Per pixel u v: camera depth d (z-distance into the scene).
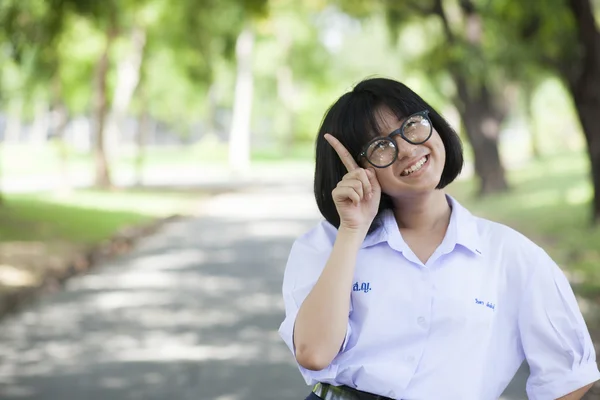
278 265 18.23
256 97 92.69
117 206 32.09
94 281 16.22
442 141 3.11
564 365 3.02
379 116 3.06
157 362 9.67
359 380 3.07
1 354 10.21
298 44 75.50
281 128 95.88
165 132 124.88
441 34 30.53
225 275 16.78
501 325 3.09
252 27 63.38
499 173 32.81
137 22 41.44
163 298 14.10
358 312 3.11
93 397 8.27
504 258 3.09
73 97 57.62
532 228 21.50
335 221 3.23
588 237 18.11
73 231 22.80
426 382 3.02
